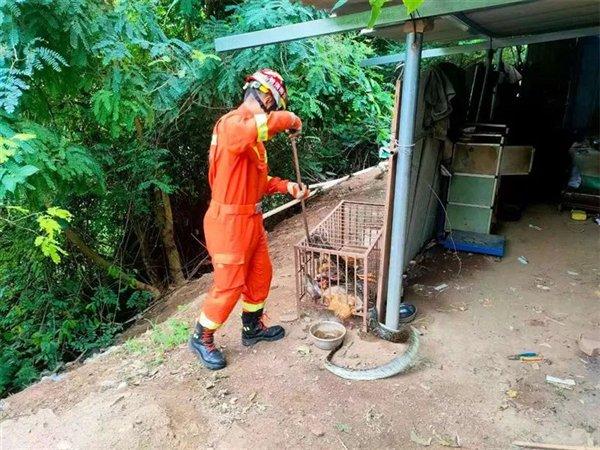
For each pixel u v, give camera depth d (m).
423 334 3.12
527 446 2.19
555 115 6.32
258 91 2.45
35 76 3.22
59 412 2.57
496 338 3.07
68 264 5.28
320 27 2.79
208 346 2.87
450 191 4.47
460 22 3.51
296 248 3.23
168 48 4.04
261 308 3.02
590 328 3.14
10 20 2.73
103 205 5.34
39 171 3.08
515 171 4.35
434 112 3.50
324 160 8.27
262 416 2.43
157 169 5.15
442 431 2.30
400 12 2.48
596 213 4.91
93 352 4.61
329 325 3.17
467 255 4.27
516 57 8.49
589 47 5.78
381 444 2.23
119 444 2.26
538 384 2.61
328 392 2.59
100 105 3.65
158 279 6.21
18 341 4.77
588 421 2.33
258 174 2.63
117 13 3.52
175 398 2.59
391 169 2.85
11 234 4.59
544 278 3.82
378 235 3.25
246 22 4.52
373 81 6.95
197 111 5.43
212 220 2.59
